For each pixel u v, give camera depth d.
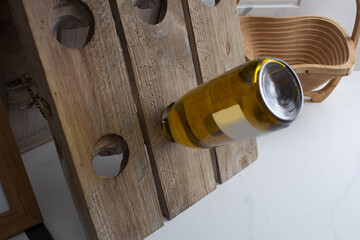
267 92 0.30
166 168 0.44
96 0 0.35
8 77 0.49
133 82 0.40
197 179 0.48
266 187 0.51
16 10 0.32
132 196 0.41
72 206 0.50
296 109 0.32
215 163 0.51
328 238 0.42
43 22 0.32
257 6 0.78
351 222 0.44
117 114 0.38
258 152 0.58
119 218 0.40
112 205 0.40
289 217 0.46
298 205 0.47
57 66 0.33
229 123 0.32
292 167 0.54
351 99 0.73
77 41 0.40
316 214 0.46
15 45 0.46
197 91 0.35
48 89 0.33
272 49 0.77
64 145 0.36
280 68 0.32
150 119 0.41
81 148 0.36
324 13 0.82
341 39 0.68
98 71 0.36
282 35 0.75
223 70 0.48
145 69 0.40
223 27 0.47
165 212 0.46
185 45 0.43
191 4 0.43
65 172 0.39
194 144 0.38
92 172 0.37
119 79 0.38
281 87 0.32
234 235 0.43
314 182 0.51
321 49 0.74
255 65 0.30
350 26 0.85
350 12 0.82
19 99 0.52
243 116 0.31
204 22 0.45
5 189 0.43
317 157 0.56
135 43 0.39
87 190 0.37
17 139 0.59
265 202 0.48
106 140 0.40
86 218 0.39
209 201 0.49
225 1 0.47
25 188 0.44
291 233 0.43
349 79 0.82
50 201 0.51
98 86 0.36
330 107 0.71
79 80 0.35
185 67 0.44
